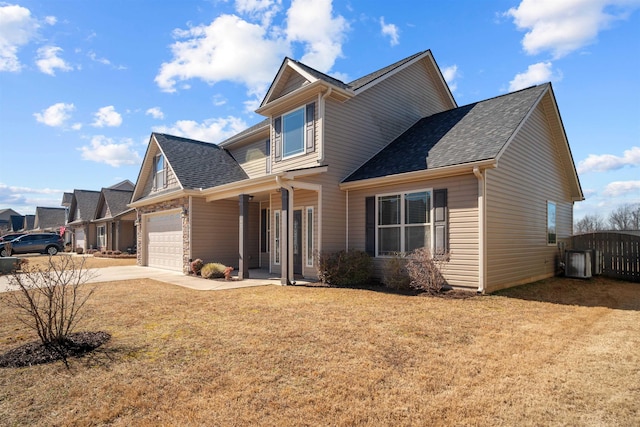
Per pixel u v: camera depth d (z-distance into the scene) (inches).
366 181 433.7
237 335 213.9
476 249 351.3
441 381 149.6
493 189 363.9
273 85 514.9
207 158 681.6
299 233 482.6
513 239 401.1
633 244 496.4
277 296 343.0
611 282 466.3
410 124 573.6
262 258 633.6
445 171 364.8
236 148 737.6
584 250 499.2
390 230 426.3
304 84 490.0
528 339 206.2
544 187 486.0
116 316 263.9
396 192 420.8
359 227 459.8
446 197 376.5
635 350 187.6
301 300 320.8
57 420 120.8
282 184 413.7
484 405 129.6
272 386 145.5
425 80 611.5
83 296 349.7
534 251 450.3
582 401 132.5
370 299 324.2
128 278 497.0
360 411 125.5
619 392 139.6
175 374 157.9
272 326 233.1
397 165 433.7
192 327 232.2
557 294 359.3
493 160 332.5
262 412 125.3
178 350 188.1
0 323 246.4
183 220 569.9
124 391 141.8
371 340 203.5
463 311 275.6
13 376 156.8
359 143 494.9
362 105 502.0
